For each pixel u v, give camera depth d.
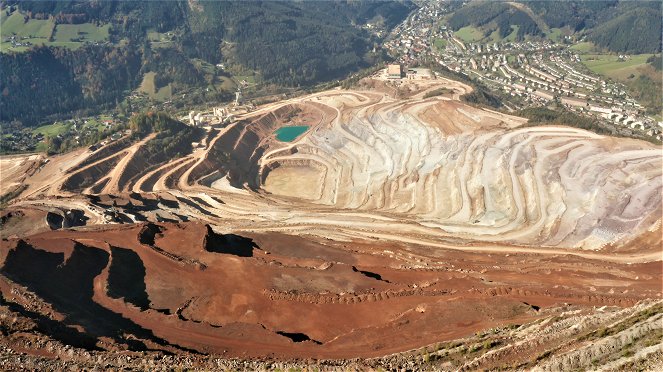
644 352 37.41
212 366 45.34
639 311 43.72
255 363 46.09
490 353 43.12
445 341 49.19
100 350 47.59
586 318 45.75
